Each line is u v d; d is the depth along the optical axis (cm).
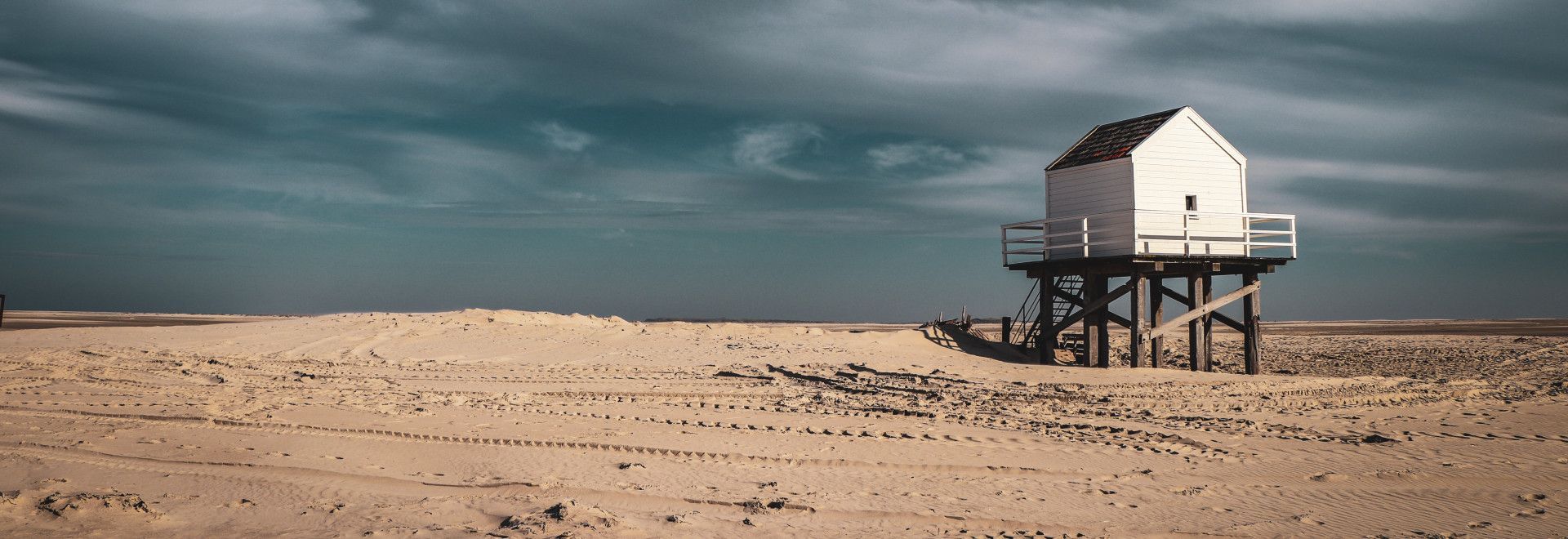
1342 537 845
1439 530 869
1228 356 3366
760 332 3172
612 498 934
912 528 848
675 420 1470
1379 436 1391
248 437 1219
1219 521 895
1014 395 1934
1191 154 2527
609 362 2505
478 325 3081
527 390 1920
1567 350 3266
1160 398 1920
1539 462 1188
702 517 862
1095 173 2570
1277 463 1185
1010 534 833
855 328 7819
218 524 794
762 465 1130
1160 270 2511
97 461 1044
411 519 821
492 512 848
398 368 2334
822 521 867
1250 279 2667
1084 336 2653
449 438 1248
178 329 3112
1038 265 2711
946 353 2759
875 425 1470
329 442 1199
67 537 727
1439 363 2997
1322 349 3631
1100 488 1036
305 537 757
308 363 2430
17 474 969
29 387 1709
